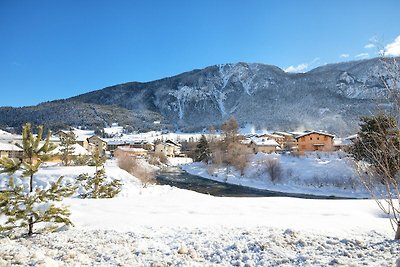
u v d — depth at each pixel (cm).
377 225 994
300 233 851
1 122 19238
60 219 1034
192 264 622
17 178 2734
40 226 1124
